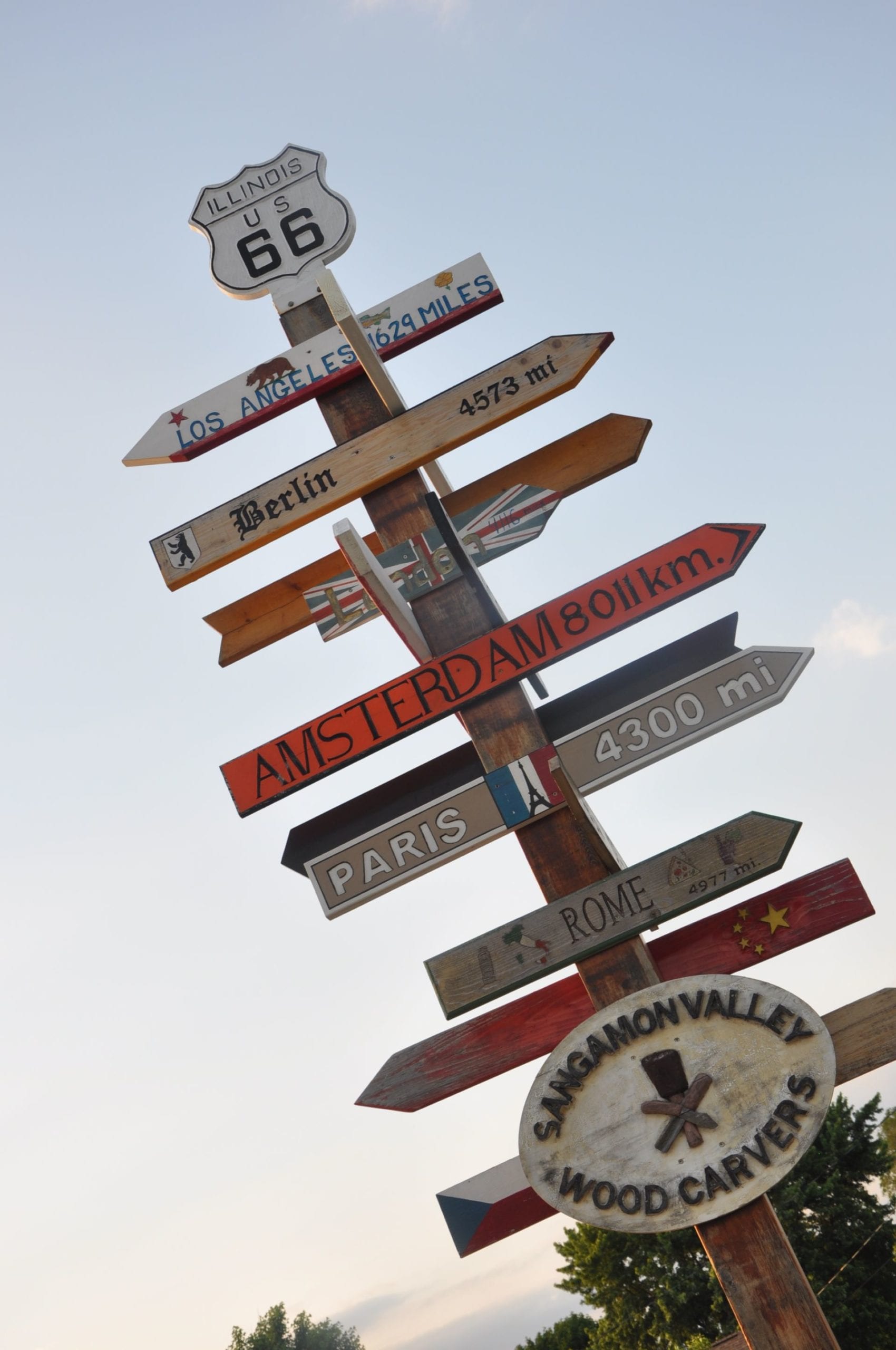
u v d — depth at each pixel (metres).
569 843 5.91
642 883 5.63
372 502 6.86
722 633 6.18
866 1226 22.42
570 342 6.79
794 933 5.57
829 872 5.66
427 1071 5.66
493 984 5.60
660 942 5.70
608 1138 5.21
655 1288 23.77
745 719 5.94
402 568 6.66
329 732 6.33
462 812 6.05
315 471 6.85
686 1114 5.16
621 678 6.23
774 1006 5.26
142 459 7.21
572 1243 24.55
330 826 6.28
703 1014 5.31
